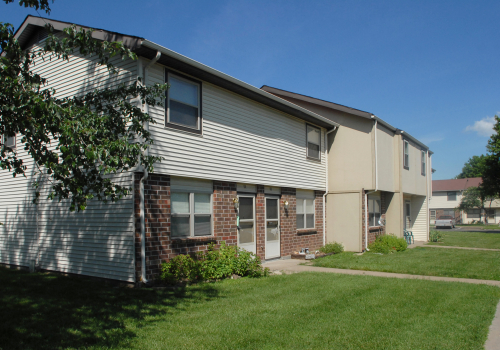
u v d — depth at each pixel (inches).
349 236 610.9
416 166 808.3
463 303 277.9
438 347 192.2
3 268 436.5
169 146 356.5
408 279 370.0
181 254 362.6
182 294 299.9
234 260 381.1
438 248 685.3
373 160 600.7
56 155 209.2
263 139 490.9
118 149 217.9
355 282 351.3
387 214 709.9
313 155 608.7
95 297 285.9
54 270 396.8
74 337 200.4
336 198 631.2
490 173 1282.0
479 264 471.2
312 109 671.1
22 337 199.8
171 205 364.8
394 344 195.9
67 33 238.8
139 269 325.7
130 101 338.6
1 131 206.7
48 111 192.5
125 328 215.9
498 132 1253.1
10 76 201.9
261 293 305.7
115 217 342.6
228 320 232.8
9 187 454.6
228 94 435.5
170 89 363.6
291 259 525.3
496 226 1772.9
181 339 199.6
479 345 195.0
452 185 2241.6
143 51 328.5
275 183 508.7
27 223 430.3
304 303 274.4
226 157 425.7
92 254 359.9
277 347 190.4
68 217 385.4
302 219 582.6
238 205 442.3
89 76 379.6
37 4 229.1
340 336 206.5
